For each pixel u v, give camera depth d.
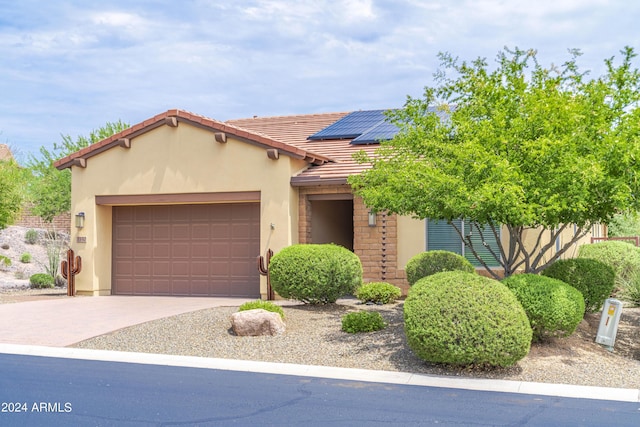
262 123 27.06
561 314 10.93
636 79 12.10
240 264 19.16
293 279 15.18
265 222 18.20
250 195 18.48
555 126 11.25
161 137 19.39
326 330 12.94
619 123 11.73
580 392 8.88
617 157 10.75
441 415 7.64
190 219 19.80
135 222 20.41
